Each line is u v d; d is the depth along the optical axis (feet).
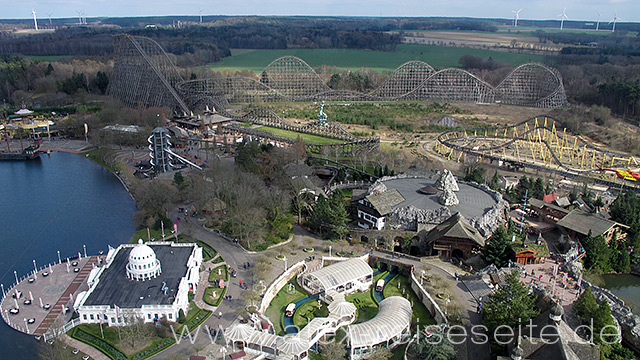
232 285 531.09
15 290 529.45
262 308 488.02
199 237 643.45
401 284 556.92
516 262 557.74
